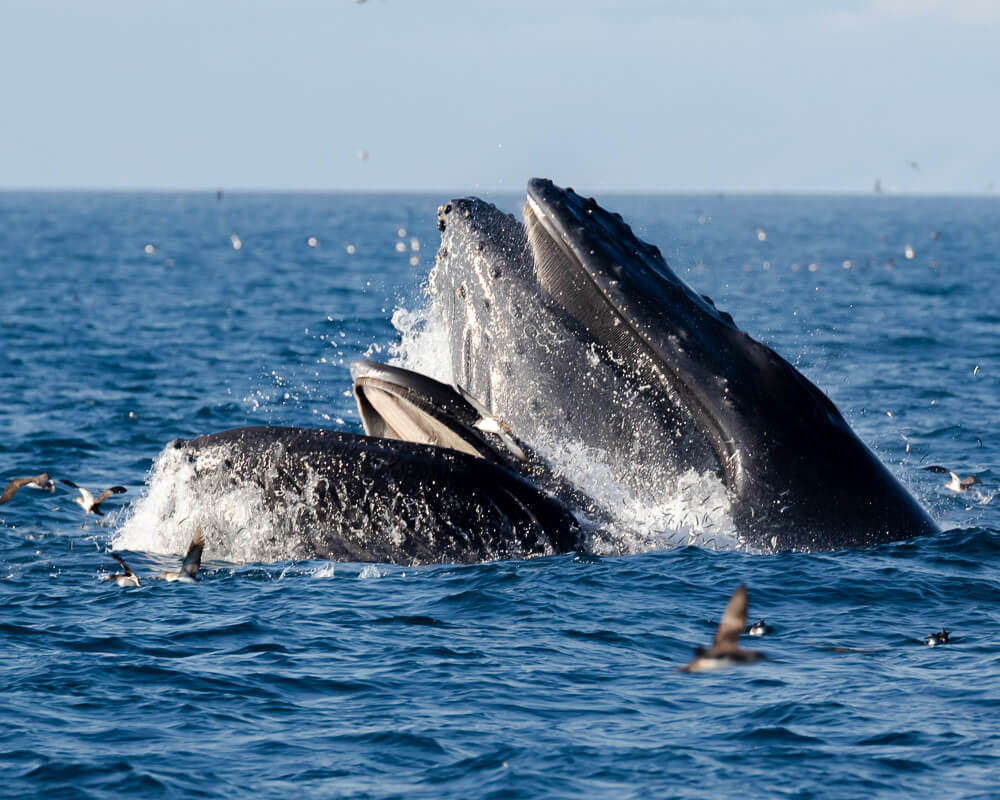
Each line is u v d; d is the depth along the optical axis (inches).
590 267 2287.2
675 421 2265.0
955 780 1657.2
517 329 2324.1
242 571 2453.2
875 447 3907.5
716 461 2263.8
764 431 2251.5
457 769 1712.6
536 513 2260.1
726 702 1920.5
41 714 1872.5
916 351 6304.1
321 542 2245.3
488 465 2231.8
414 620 2223.2
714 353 2261.3
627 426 2279.8
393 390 2242.9
